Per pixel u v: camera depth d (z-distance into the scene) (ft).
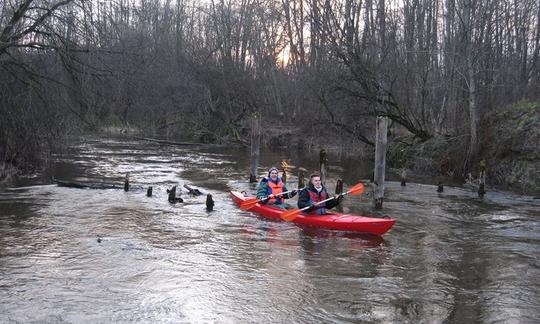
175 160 81.41
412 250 31.09
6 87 50.96
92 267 26.18
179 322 19.94
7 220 35.96
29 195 45.85
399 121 77.56
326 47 89.04
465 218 40.98
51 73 53.01
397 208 44.75
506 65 91.91
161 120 129.80
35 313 20.43
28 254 28.07
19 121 52.39
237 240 32.50
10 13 51.83
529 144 58.95
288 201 47.21
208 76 127.54
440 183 54.85
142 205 42.91
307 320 20.40
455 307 21.93
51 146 58.75
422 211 43.60
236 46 133.69
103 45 53.31
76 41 50.85
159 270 26.03
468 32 64.90
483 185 51.52
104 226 35.06
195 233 33.99
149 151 94.94
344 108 86.17
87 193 47.85
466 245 32.55
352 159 91.61
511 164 59.72
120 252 28.99
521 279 25.82
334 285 24.45
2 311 20.52
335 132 103.40
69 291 22.82
